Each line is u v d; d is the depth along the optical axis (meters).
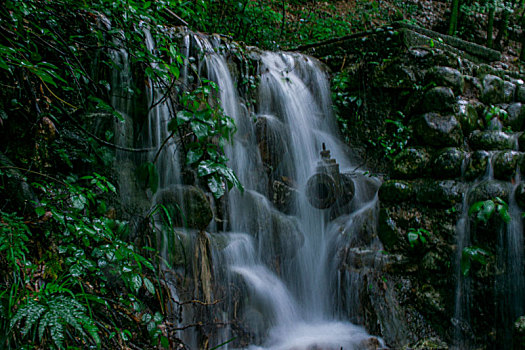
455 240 3.56
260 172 3.96
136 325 2.44
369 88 4.70
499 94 4.61
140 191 3.12
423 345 3.38
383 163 4.46
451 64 4.39
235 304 3.23
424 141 4.09
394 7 9.66
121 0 2.88
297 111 4.54
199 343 2.94
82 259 2.16
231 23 5.62
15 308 1.79
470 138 4.05
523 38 9.18
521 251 3.29
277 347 3.20
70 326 2.01
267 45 6.10
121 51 3.25
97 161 2.92
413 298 3.62
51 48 2.60
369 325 3.59
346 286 3.84
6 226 1.92
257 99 4.25
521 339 2.68
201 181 3.46
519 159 3.52
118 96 3.20
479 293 3.39
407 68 4.44
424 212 3.75
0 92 2.42
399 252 3.78
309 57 5.03
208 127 2.80
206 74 3.79
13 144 2.49
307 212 4.09
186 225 3.15
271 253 3.69
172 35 3.75
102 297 2.33
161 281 2.81
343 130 4.80
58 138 2.73
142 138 3.35
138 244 2.85
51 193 2.45
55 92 2.80
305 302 3.84
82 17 3.02
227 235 3.46
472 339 3.37
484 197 3.45
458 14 9.62
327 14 8.42
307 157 4.47
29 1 2.43
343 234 4.04
